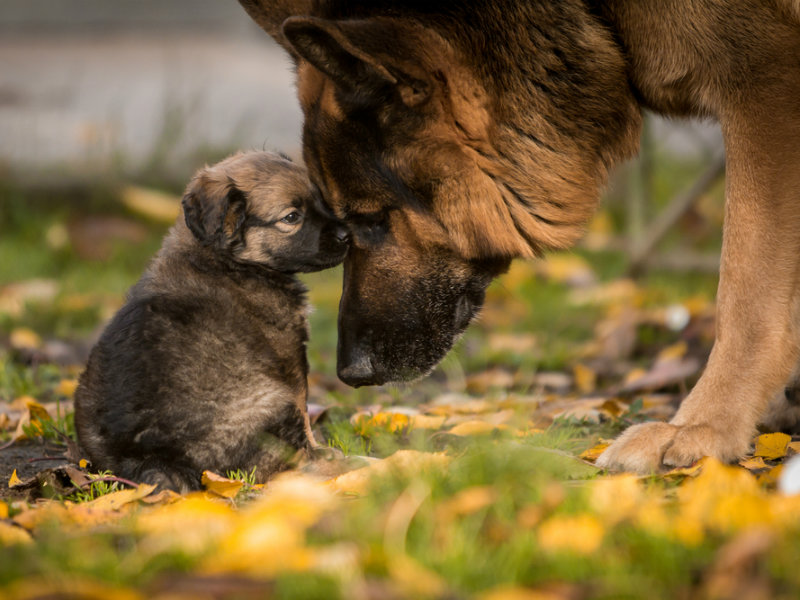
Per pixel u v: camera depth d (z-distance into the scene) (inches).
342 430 283.6
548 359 424.5
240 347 236.4
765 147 235.8
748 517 167.8
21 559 160.7
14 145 702.5
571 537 159.9
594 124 255.3
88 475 225.0
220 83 892.0
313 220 250.8
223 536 168.9
